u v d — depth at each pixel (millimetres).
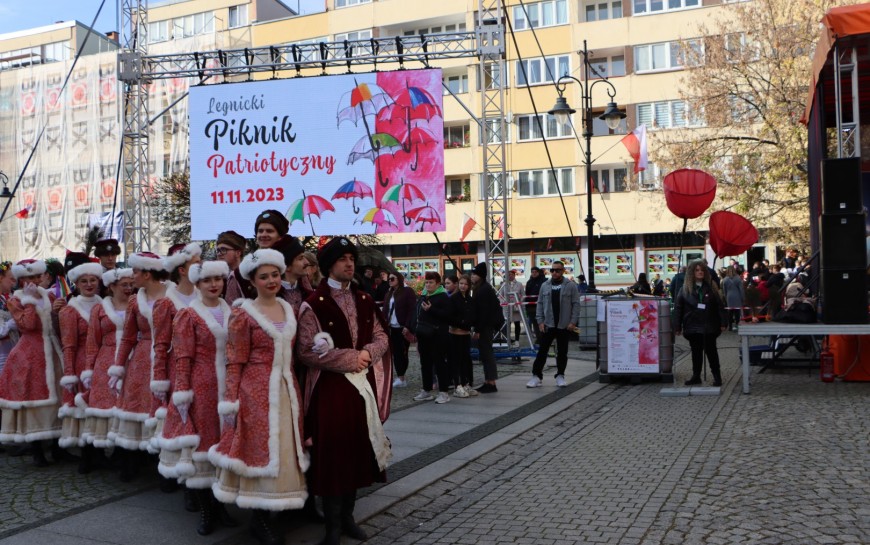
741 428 8734
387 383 5938
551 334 12977
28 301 7828
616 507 6043
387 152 18641
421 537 5586
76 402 7410
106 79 44156
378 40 18641
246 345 5344
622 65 38094
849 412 9352
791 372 13570
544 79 38312
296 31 42812
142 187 19922
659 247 36750
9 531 5660
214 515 5781
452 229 39312
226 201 19359
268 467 5188
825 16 11688
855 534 5176
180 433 5695
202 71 19219
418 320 11781
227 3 48250
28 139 45938
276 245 6250
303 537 5621
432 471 7332
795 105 26219
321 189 18922
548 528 5629
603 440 8594
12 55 56531
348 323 5633
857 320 11016
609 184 37969
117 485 7066
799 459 7168
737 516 5641
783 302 14102
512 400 11641
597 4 38562
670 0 36906
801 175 26688
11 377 7773
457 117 39375
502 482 7062
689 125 34219
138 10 19500
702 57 29844
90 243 13062
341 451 5371
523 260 38969
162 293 6996
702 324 12086
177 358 5762
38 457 7852
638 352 12977
